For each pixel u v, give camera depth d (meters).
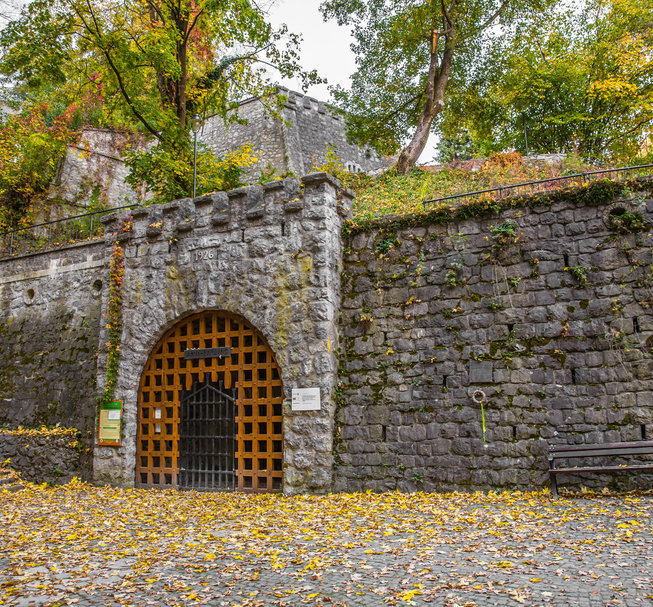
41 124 23.30
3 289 17.12
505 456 9.19
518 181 15.10
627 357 8.77
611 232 9.23
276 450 11.02
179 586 5.10
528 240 9.76
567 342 9.19
